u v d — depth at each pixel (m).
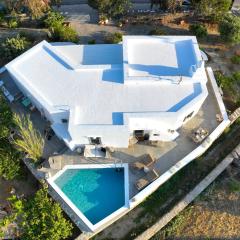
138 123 36.66
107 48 42.56
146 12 52.28
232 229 36.50
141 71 38.84
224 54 48.41
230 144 41.47
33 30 51.59
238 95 44.34
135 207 37.94
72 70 39.69
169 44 41.44
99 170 38.72
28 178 40.56
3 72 45.44
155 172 36.91
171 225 36.88
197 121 41.09
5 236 37.00
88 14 53.41
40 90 38.38
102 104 37.00
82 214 35.81
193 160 39.84
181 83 37.81
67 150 39.50
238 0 51.56
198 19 51.81
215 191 38.56
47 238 33.44
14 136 40.75
